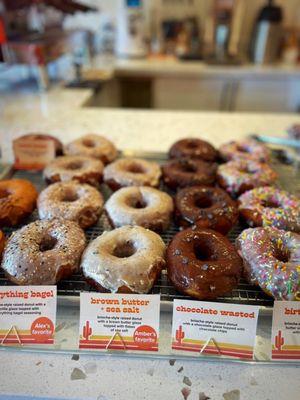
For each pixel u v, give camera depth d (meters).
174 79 1.08
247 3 1.15
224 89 1.09
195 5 1.16
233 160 0.52
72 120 0.69
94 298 0.28
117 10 1.18
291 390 0.26
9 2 0.72
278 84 1.07
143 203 0.43
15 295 0.28
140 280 0.30
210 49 1.18
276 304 0.27
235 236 0.41
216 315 0.27
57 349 0.28
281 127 0.68
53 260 0.32
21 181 0.44
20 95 0.82
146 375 0.26
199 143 0.55
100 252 0.33
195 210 0.40
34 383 0.26
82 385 0.26
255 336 0.27
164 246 0.35
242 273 0.34
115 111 0.75
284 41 1.14
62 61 1.11
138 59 1.15
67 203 0.40
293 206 0.40
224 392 0.25
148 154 0.56
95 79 0.92
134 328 0.28
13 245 0.34
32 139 0.49
